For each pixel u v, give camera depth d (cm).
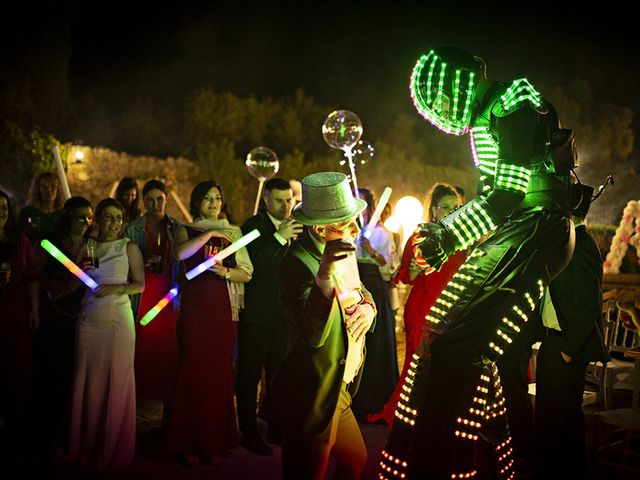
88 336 486
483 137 393
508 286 368
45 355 553
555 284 414
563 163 389
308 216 337
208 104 1912
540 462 420
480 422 367
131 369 496
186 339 493
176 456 504
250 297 536
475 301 369
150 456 510
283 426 335
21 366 529
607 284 952
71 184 1611
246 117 1952
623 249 1033
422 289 530
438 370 366
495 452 388
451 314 370
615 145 2177
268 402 342
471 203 390
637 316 572
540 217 378
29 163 1600
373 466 484
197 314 494
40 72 1764
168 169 1708
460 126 402
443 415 361
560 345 415
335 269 326
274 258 536
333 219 334
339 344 332
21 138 1611
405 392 380
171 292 536
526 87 374
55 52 1794
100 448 483
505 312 366
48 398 553
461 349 364
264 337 533
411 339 534
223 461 498
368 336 612
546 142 379
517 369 457
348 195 341
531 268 370
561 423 414
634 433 498
